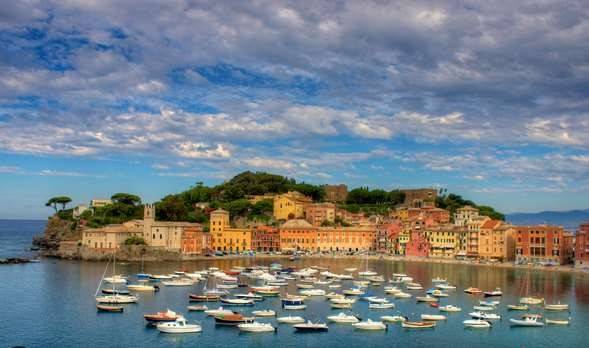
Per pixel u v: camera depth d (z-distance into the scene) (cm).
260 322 17575
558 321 17838
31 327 16575
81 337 15625
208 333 16238
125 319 17612
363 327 17062
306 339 15900
